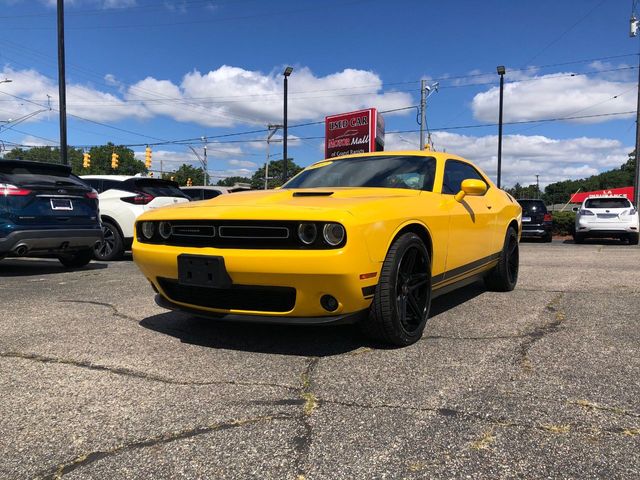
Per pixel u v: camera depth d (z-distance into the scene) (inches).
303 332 148.1
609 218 578.2
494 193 211.6
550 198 4857.3
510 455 79.1
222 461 78.5
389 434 86.0
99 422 91.7
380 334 130.5
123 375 114.9
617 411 93.8
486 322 160.6
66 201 278.5
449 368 117.4
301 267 113.4
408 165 173.2
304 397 101.7
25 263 343.6
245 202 133.9
